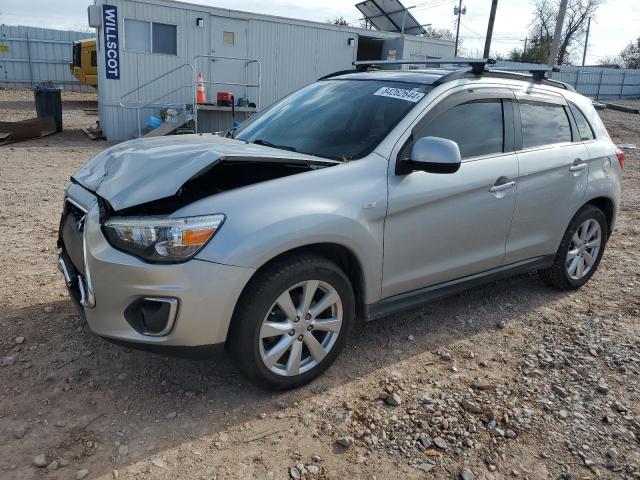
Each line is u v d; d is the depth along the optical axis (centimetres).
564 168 432
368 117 365
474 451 276
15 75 2881
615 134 1945
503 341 389
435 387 328
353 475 257
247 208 282
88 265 285
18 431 276
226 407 302
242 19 1547
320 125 379
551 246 443
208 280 269
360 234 314
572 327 413
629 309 448
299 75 1677
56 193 782
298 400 311
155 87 1476
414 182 339
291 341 307
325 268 306
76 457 261
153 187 283
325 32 1681
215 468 258
